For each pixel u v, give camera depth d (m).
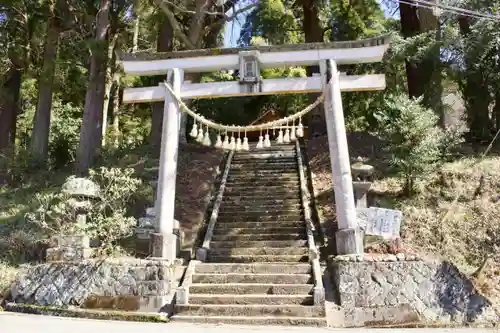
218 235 9.89
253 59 9.23
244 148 9.55
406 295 7.09
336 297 7.32
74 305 7.66
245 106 21.27
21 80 19.27
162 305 7.30
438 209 9.52
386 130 10.38
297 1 17.52
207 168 13.59
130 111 24.86
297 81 9.23
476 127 13.55
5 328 5.82
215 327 6.30
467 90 13.71
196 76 14.75
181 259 8.66
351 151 13.37
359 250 7.86
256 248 9.12
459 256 8.23
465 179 10.38
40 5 14.41
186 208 11.21
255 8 17.44
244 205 11.41
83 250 8.29
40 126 15.41
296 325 6.55
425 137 10.02
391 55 12.93
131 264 7.78
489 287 7.36
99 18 14.27
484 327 6.55
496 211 9.09
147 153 14.77
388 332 6.10
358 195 8.96
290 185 12.34
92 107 14.48
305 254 8.84
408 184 10.24
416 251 8.39
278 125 10.63
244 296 7.17
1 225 10.32
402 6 15.52
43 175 14.04
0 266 8.72
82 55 15.03
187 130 18.62
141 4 14.66
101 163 14.09
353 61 9.27
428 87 13.22
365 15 17.45
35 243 9.25
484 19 10.75
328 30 19.31
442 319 6.82
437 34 12.81
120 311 7.31
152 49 21.47
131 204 10.87
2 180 14.11
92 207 8.89
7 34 14.59
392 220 8.43
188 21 16.39
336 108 8.77
